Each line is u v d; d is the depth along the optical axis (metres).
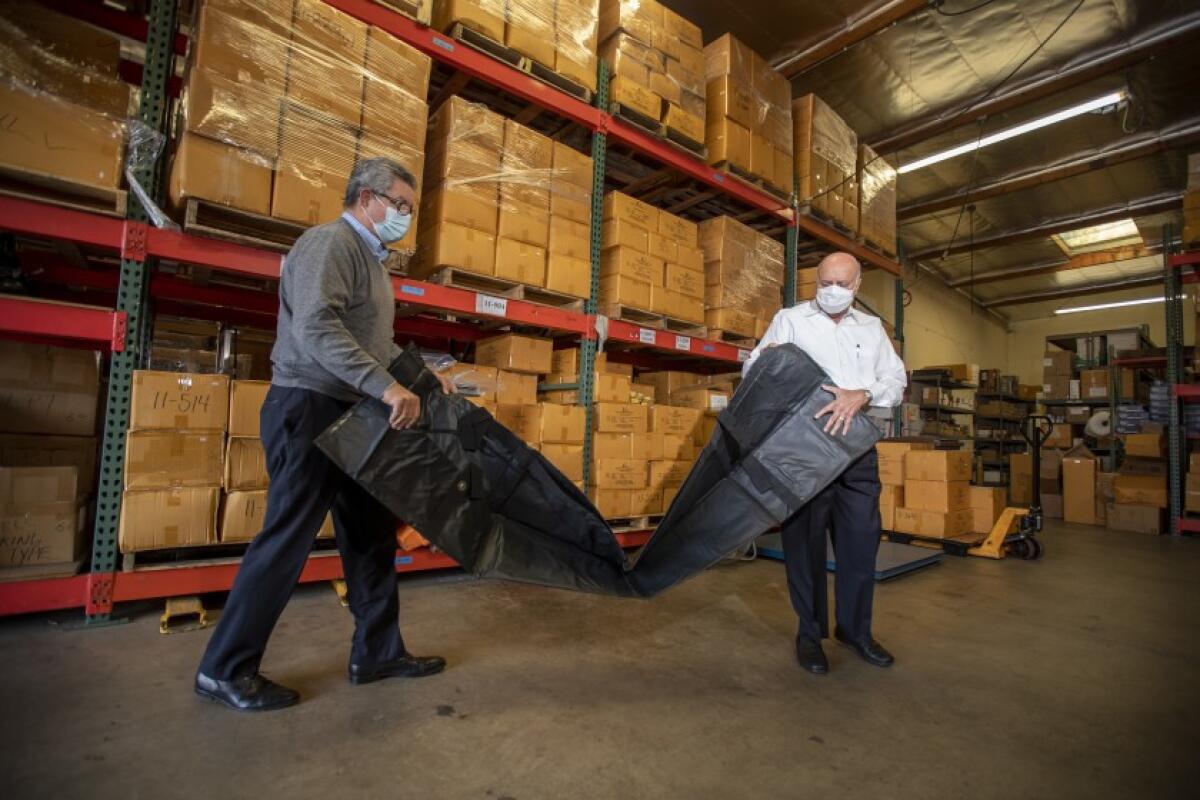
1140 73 6.21
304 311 1.52
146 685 1.73
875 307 10.55
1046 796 1.33
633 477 3.75
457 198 3.00
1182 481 6.36
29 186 2.12
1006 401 12.34
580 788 1.30
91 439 2.59
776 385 2.18
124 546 2.25
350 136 2.60
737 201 4.86
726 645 2.30
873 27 5.41
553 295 3.50
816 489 2.06
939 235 10.63
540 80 3.38
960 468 4.86
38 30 2.09
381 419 1.63
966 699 1.87
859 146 5.70
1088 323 14.95
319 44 2.53
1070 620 2.85
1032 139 7.51
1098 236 11.09
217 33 2.29
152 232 2.28
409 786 1.28
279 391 1.64
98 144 2.14
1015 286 13.62
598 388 3.64
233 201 2.29
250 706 1.58
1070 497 7.52
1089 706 1.84
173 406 2.35
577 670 1.99
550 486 2.04
